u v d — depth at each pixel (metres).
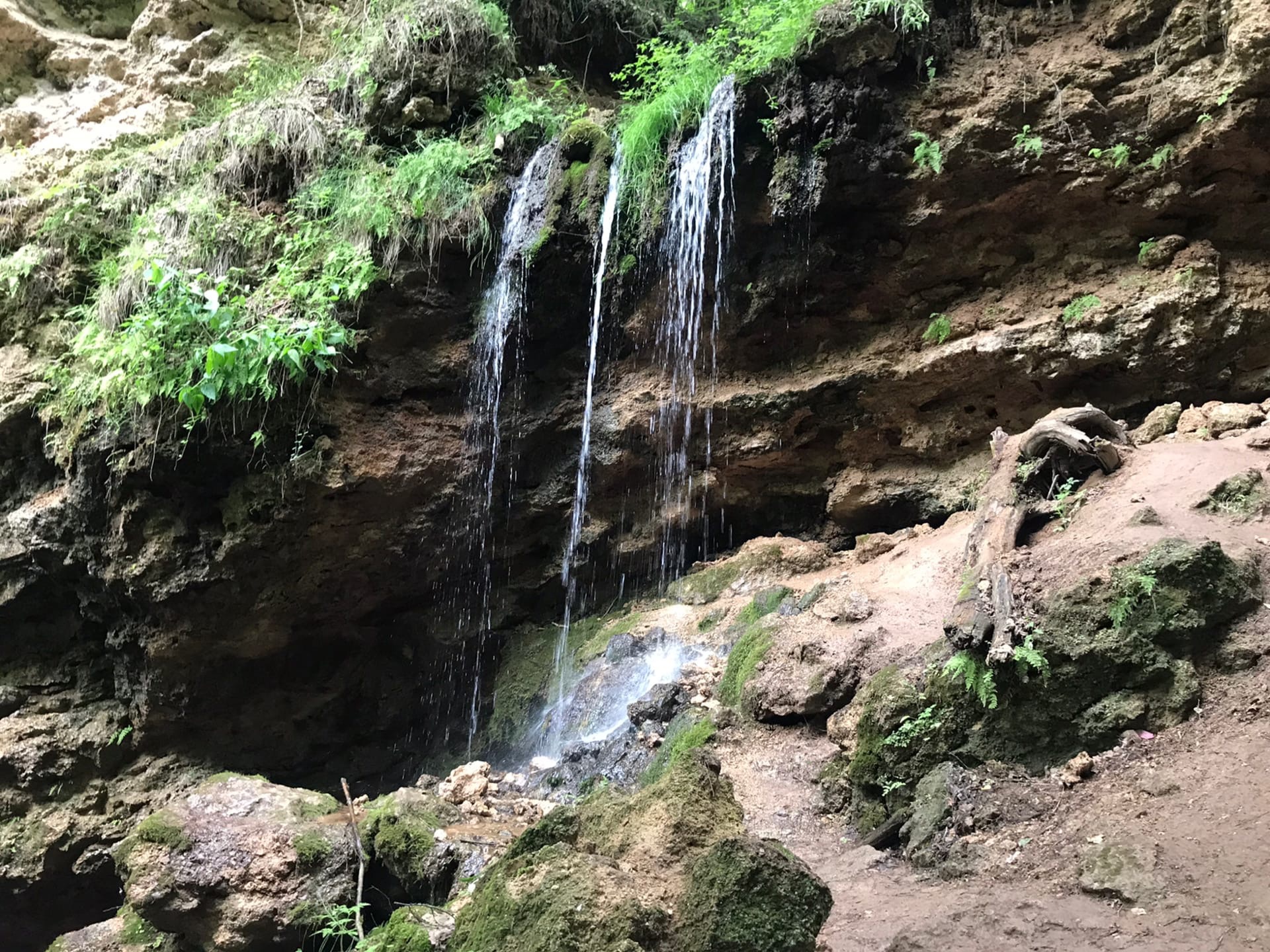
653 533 7.88
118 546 7.36
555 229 7.53
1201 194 6.29
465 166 7.93
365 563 7.60
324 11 10.66
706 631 6.71
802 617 5.84
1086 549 4.47
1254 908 2.79
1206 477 4.92
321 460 7.03
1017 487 5.35
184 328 7.14
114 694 8.47
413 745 8.34
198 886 4.56
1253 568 4.11
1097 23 6.65
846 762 4.61
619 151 7.69
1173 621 3.89
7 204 9.09
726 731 5.30
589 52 10.39
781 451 7.45
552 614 8.25
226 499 7.19
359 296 7.39
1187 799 3.38
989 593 4.48
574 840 3.48
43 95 10.83
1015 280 6.90
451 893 4.37
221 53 10.52
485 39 8.78
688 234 7.35
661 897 3.00
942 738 4.22
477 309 7.91
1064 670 4.01
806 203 6.71
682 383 7.65
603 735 6.21
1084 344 6.44
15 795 8.09
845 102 6.61
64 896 8.13
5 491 8.39
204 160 8.76
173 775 8.16
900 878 3.69
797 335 7.41
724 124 7.04
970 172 6.64
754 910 2.82
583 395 7.97
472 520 7.91
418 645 8.36
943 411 7.09
